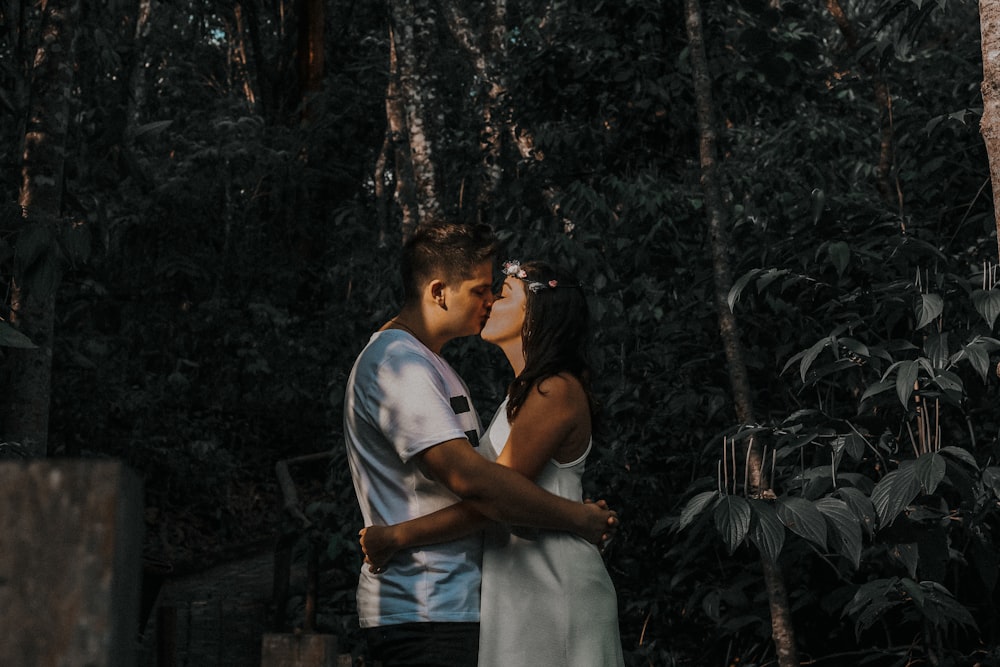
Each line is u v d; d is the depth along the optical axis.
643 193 4.43
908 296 3.11
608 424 4.13
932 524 2.90
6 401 3.13
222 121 11.02
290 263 11.27
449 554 1.90
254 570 7.38
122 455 8.13
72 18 3.53
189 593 6.25
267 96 12.28
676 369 4.15
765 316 3.90
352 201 11.71
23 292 3.17
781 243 3.69
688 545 3.36
